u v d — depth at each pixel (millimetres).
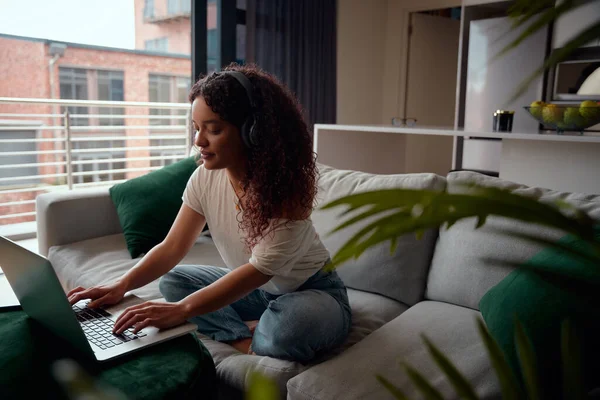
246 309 1686
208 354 1251
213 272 1695
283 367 1365
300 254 1465
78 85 8258
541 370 1075
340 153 3631
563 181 2746
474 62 4680
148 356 1183
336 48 4953
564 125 2637
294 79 4625
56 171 7832
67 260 2244
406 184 1850
